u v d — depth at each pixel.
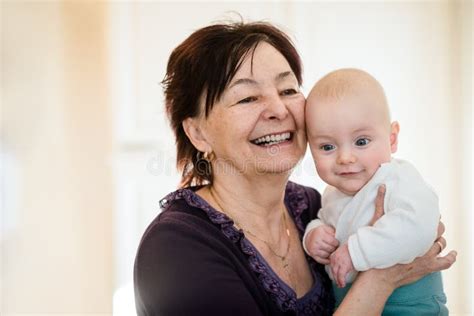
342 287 1.04
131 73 2.83
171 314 0.88
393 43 2.72
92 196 2.87
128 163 2.84
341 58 2.74
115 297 1.74
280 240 1.15
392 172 1.04
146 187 2.85
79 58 2.83
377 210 1.03
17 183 2.76
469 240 2.66
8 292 2.78
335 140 1.07
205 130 1.11
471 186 2.63
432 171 2.72
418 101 2.72
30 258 2.81
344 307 0.96
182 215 1.00
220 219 1.02
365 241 0.98
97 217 2.87
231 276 0.92
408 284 1.05
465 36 2.64
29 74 2.77
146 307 0.92
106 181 2.87
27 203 2.79
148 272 0.92
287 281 1.08
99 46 2.84
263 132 1.04
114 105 2.84
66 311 2.86
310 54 2.74
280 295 0.99
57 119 2.81
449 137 2.71
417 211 0.97
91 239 2.88
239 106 1.03
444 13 2.69
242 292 0.91
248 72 1.03
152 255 0.93
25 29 2.75
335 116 1.05
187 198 1.05
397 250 0.96
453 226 2.70
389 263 0.97
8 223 2.76
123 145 2.84
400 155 2.74
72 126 2.83
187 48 1.09
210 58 1.05
